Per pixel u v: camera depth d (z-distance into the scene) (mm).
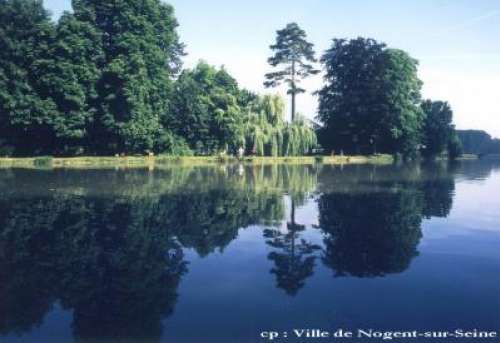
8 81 36000
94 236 9031
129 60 38469
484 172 32656
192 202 13656
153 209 12234
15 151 38844
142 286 6145
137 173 25547
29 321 5043
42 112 35844
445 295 5773
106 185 18078
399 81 55625
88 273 6730
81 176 22688
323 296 5750
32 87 36875
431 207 13164
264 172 28125
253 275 6637
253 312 5242
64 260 7348
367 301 5566
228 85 54406
